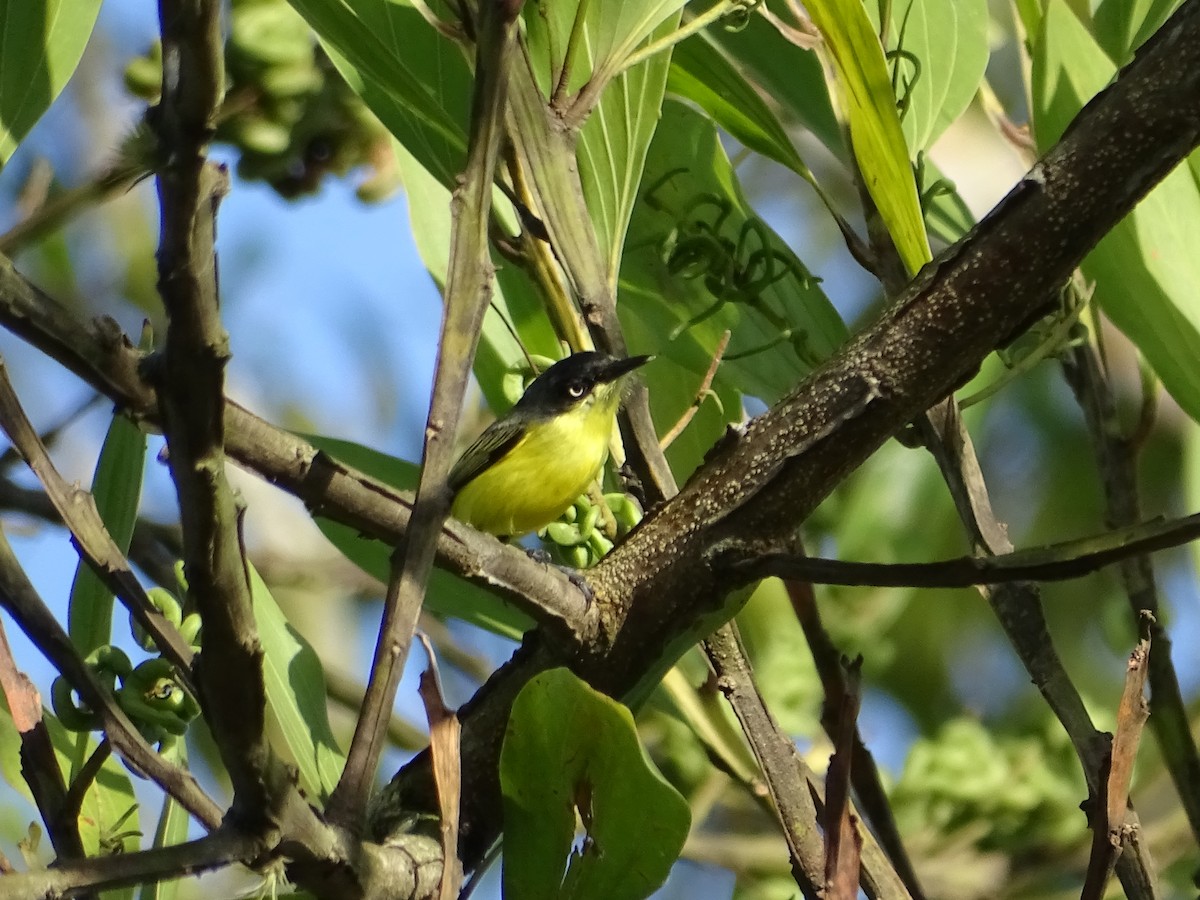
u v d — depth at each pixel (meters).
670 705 7.27
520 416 9.38
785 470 5.15
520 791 4.99
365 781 4.32
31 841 5.12
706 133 8.29
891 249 6.66
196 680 3.77
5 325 3.86
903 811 9.54
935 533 9.76
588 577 5.41
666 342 8.02
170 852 3.86
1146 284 6.51
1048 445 12.72
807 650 9.45
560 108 6.19
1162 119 4.71
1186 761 6.89
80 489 4.46
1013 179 12.02
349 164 7.30
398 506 4.91
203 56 3.01
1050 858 9.45
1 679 4.81
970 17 7.79
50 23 6.35
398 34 7.04
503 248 6.73
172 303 3.26
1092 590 12.01
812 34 6.96
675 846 4.83
